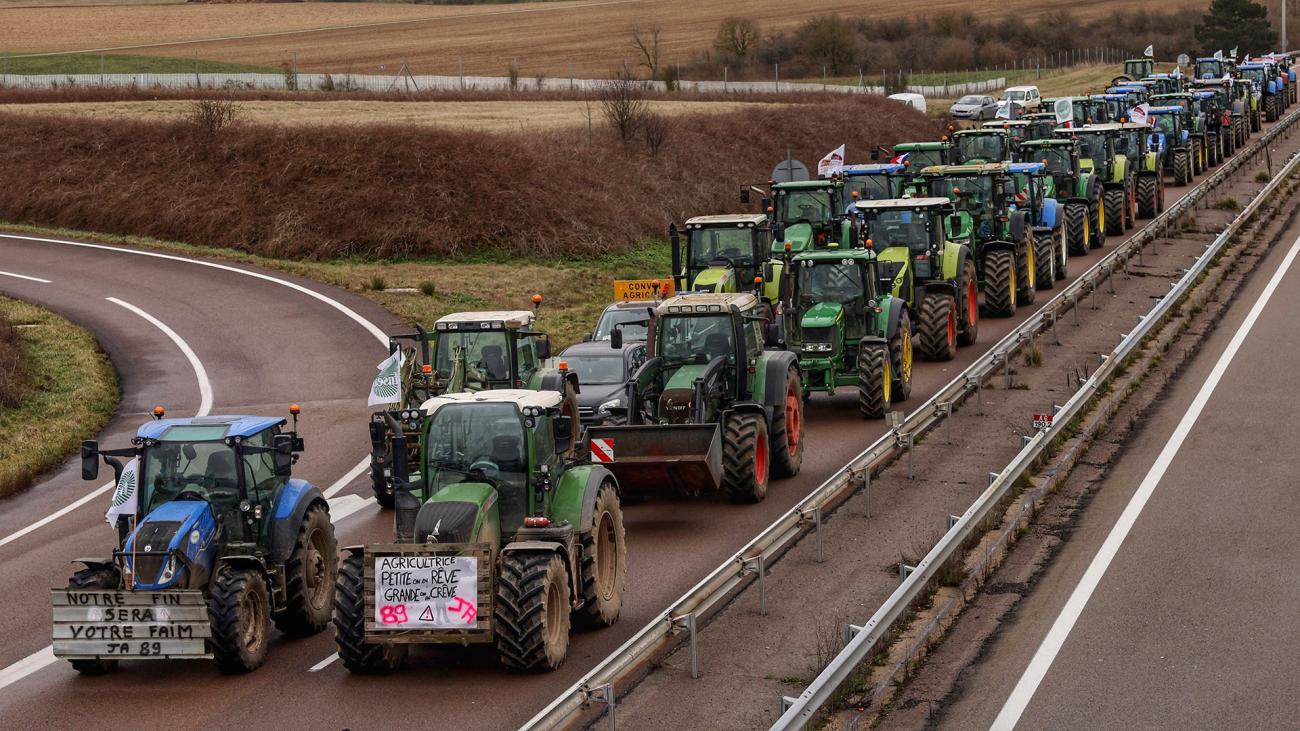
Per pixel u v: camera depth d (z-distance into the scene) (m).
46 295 122.62
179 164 159.62
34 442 78.69
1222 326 89.94
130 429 82.25
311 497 47.38
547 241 142.50
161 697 41.56
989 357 73.75
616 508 46.91
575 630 45.34
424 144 154.62
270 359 98.81
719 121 187.50
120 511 43.66
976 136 115.12
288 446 44.78
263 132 161.25
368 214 144.50
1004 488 52.78
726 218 86.44
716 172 173.12
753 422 59.38
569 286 129.38
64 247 144.75
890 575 48.31
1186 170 165.50
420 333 68.31
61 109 189.00
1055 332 87.69
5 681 43.69
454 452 43.22
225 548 43.94
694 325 61.72
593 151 163.75
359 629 41.38
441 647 44.81
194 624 41.72
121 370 97.69
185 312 114.94
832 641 42.16
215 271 131.50
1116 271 109.31
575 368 74.81
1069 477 59.59
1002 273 96.88
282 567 45.31
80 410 85.81
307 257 140.50
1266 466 58.88
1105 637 41.16
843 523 54.97
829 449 68.44
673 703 38.59
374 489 61.69
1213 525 51.34
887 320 75.50
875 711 37.31
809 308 74.38
